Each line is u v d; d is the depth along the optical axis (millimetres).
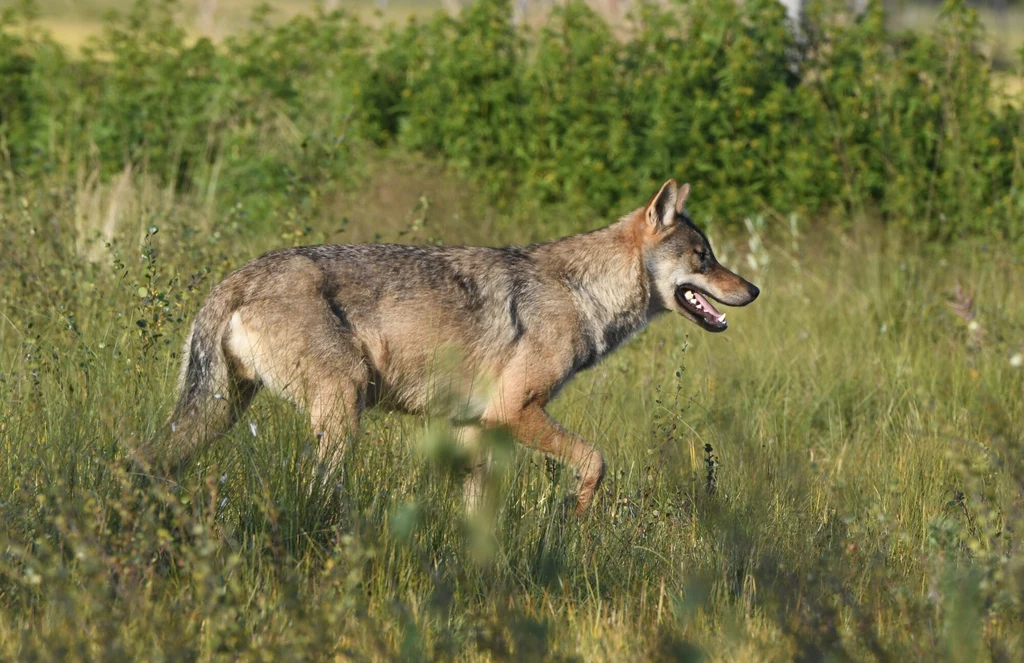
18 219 30469
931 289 36531
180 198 42719
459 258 21781
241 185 43406
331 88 47938
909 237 42031
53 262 28078
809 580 15609
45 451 17766
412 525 14484
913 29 47125
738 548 16938
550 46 45844
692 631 15000
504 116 44969
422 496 17328
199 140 46844
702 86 45094
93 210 35312
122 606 13977
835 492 20625
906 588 16422
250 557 15562
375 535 16344
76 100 47281
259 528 16703
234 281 20406
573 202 43625
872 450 24750
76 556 14328
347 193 41781
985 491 18766
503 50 47344
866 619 14430
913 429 25062
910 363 30516
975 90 44094
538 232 43000
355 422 20156
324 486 17578
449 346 21203
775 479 19828
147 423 19203
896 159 43750
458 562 16203
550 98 45312
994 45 45688
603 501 19797
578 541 17781
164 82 47562
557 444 21594
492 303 21703
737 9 46375
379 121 46656
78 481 16875
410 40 47750
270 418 19312
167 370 21281
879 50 45938
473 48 46031
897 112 43812
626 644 14383
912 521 20172
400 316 20875
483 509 16000
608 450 23250
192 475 17734
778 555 16734
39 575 14188
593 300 23031
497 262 22125
